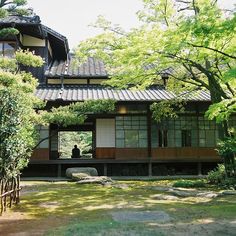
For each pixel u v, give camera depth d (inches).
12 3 606.2
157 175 770.2
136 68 511.2
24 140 369.4
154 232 254.8
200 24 312.3
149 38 410.6
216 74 511.5
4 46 768.9
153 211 339.3
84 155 1063.6
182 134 775.7
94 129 807.1
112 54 515.8
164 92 791.7
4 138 336.8
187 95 664.4
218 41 373.7
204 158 765.3
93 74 834.8
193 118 780.0
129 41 506.6
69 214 330.3
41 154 737.0
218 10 326.3
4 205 343.9
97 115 766.5
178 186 556.4
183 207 362.0
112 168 776.3
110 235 247.1
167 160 757.3
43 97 715.4
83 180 613.3
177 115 773.3
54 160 739.4
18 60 475.2
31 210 352.2
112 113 764.0
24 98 412.5
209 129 780.6
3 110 341.7
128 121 767.1
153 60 437.7
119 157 755.4
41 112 542.0
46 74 811.4
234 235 245.9
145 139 764.6
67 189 523.8
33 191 501.7
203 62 550.9
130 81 540.1
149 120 759.7
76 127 935.7
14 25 729.0
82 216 319.6
